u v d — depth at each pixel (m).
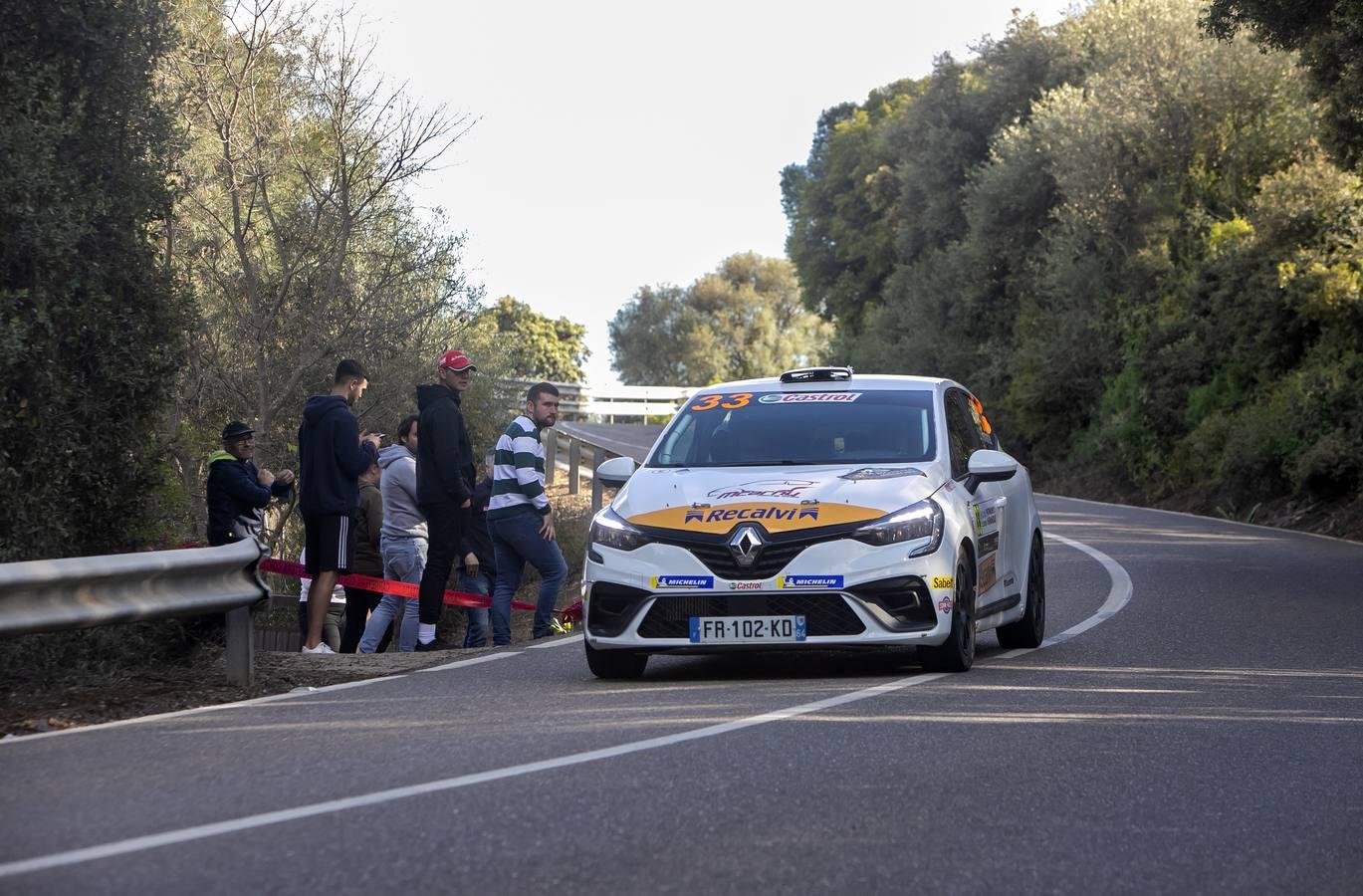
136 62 17.72
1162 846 8.44
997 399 78.31
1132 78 65.50
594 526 15.10
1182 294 59.72
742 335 188.12
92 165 17.38
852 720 12.12
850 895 7.26
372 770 10.11
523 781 9.73
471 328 38.44
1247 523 46.53
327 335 32.28
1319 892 7.69
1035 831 8.66
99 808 8.96
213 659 17.03
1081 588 24.39
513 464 20.48
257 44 31.11
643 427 93.06
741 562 14.23
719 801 9.17
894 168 108.12
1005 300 81.12
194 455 29.08
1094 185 66.38
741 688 14.09
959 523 15.09
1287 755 11.14
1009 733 11.66
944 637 14.48
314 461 19.89
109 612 13.05
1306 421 46.00
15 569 12.15
